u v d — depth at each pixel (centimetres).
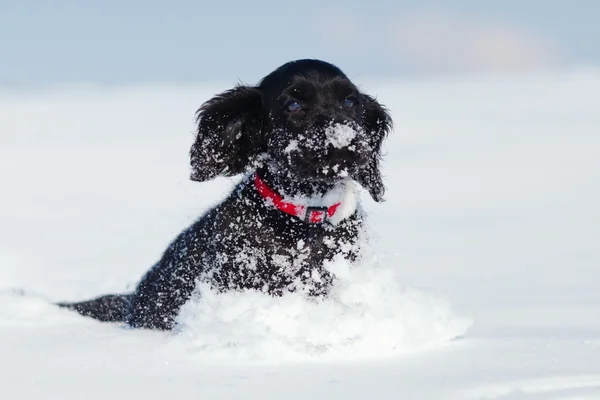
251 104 981
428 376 689
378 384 668
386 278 871
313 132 870
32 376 722
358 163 862
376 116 1061
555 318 992
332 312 834
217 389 664
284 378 700
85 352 824
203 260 962
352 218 907
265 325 815
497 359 753
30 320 1039
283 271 893
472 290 1214
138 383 689
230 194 953
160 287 1023
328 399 628
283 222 894
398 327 820
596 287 1220
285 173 898
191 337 842
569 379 664
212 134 998
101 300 1139
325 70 936
